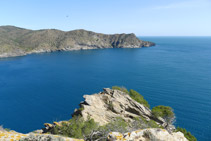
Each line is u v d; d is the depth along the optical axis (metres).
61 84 126.50
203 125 62.06
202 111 73.44
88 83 127.31
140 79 132.38
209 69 161.88
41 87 119.62
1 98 98.44
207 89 102.94
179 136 12.70
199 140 53.31
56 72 169.88
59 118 74.31
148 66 188.50
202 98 88.50
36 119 73.69
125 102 47.41
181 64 193.25
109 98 47.12
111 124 26.55
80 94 104.31
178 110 74.75
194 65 184.62
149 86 112.69
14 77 149.75
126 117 42.66
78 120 30.58
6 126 67.62
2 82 133.50
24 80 139.75
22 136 12.31
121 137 12.00
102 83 126.06
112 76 146.75
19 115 77.19
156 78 133.88
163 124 44.22
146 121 41.44
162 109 50.84
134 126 31.45
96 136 19.34
